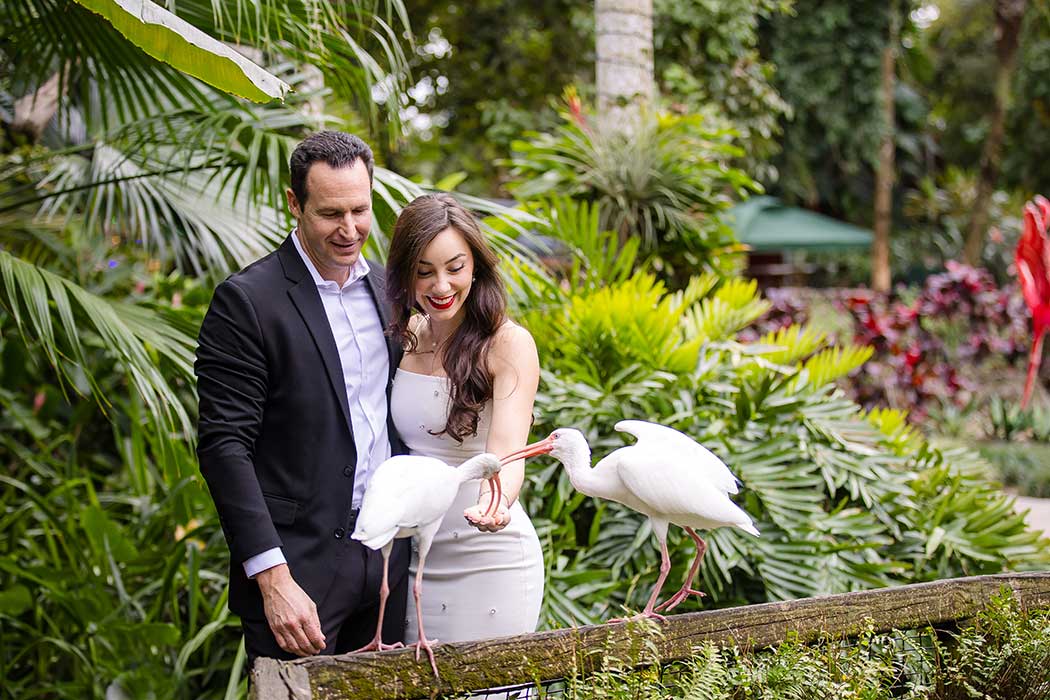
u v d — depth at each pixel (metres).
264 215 4.29
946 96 23.41
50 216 4.85
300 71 4.32
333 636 2.51
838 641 2.57
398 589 2.69
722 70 9.85
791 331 5.06
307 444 2.50
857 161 19.12
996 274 20.47
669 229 6.07
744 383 4.41
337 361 2.55
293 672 2.01
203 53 2.68
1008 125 22.97
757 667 2.38
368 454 2.61
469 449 2.65
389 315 2.67
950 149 23.88
